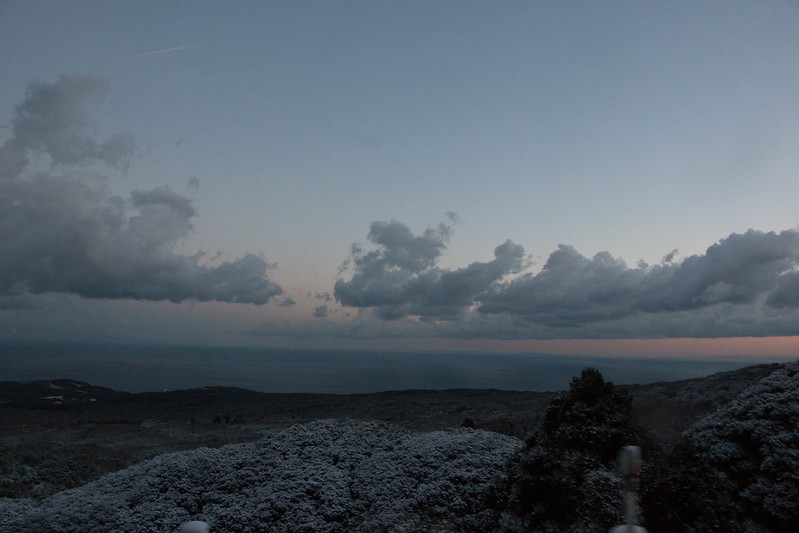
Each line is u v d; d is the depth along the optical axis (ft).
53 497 57.67
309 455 62.08
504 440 62.18
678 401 111.34
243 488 54.80
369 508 50.24
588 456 42.80
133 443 107.04
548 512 37.86
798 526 36.91
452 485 49.37
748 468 43.93
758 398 51.26
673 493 36.47
